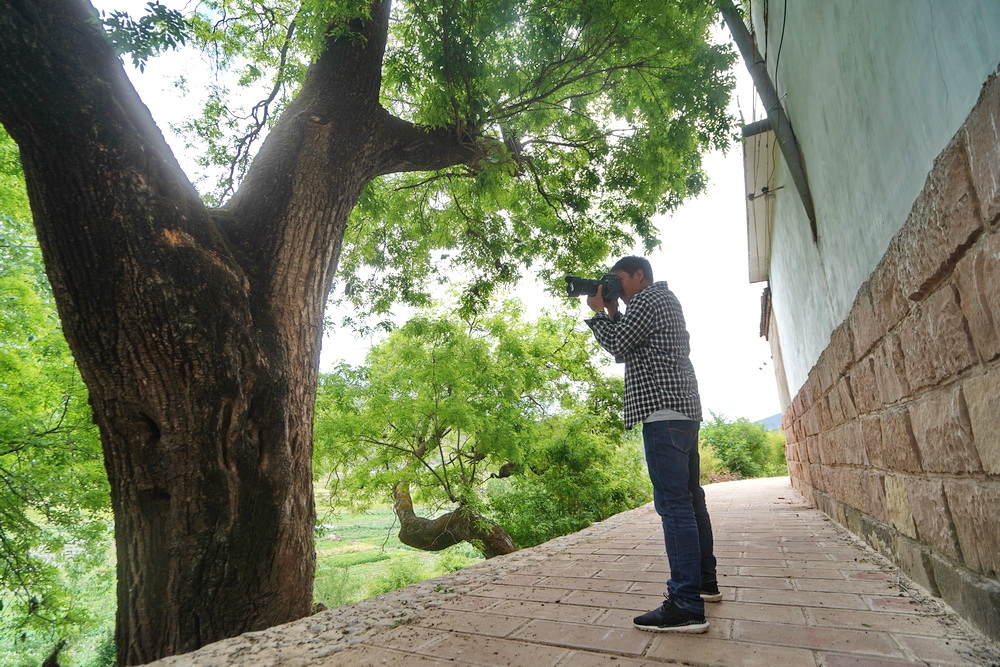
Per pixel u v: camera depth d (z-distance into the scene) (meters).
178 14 3.33
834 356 4.71
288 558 3.90
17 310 8.16
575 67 6.88
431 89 5.74
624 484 16.70
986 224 1.75
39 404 8.54
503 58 6.52
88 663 11.90
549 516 14.74
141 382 3.49
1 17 3.18
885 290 2.94
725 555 4.18
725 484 18.64
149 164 3.62
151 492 3.66
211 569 3.59
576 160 9.56
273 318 4.09
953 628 2.16
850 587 2.93
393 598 3.29
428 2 5.55
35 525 8.38
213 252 3.76
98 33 3.61
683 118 7.15
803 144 5.21
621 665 1.96
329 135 4.84
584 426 15.71
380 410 12.02
